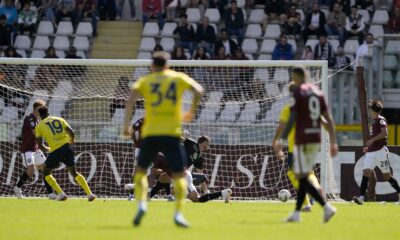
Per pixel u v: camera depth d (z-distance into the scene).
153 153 33.16
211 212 44.94
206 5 96.56
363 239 30.59
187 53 89.38
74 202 54.03
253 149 64.88
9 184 65.12
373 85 84.56
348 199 64.81
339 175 65.00
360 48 83.56
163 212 43.84
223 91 70.00
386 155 57.78
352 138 76.06
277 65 60.25
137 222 33.44
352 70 84.25
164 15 95.38
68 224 35.28
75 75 70.75
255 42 91.31
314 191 36.72
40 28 95.94
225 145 65.62
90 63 61.09
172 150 32.91
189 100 68.69
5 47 91.31
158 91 32.84
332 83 77.19
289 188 63.97
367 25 92.94
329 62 84.38
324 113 36.38
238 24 90.62
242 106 68.62
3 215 40.50
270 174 64.31
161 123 32.81
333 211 36.62
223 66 63.34
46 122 54.06
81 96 69.31
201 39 89.19
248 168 64.81
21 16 94.81
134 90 33.19
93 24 95.62
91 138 66.69
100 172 64.75
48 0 98.38
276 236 31.03
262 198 64.31
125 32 96.44
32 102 69.00
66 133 54.31
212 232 32.09
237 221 38.16
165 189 57.84
